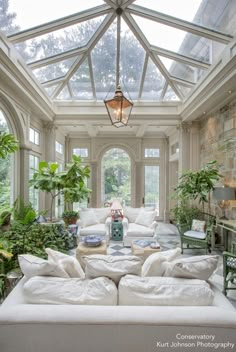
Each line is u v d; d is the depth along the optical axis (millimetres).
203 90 4484
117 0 3494
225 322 1283
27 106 4781
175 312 1344
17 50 3818
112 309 1370
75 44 4289
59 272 1705
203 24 3570
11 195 4492
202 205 5648
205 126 5664
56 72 4895
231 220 4254
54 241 3248
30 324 1284
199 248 4617
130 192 8453
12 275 2377
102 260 1743
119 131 8047
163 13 3631
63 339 1281
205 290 1505
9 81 3695
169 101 6012
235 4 3035
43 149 6027
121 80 5371
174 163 8227
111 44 4488
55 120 6062
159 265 1875
